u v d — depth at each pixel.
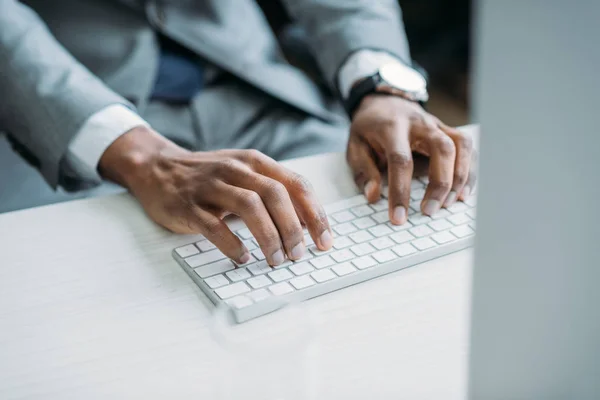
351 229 0.67
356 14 1.02
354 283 0.60
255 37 1.20
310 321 0.44
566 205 0.34
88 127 0.81
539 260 0.36
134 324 0.56
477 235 0.37
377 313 0.56
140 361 0.52
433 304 0.58
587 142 0.33
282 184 0.67
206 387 0.50
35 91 0.84
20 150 0.88
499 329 0.38
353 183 0.78
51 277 0.62
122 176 0.77
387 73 0.90
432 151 0.75
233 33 1.16
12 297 0.60
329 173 0.79
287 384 0.42
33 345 0.54
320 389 0.49
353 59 0.98
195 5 1.15
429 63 2.22
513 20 0.33
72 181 0.85
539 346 0.37
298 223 0.64
